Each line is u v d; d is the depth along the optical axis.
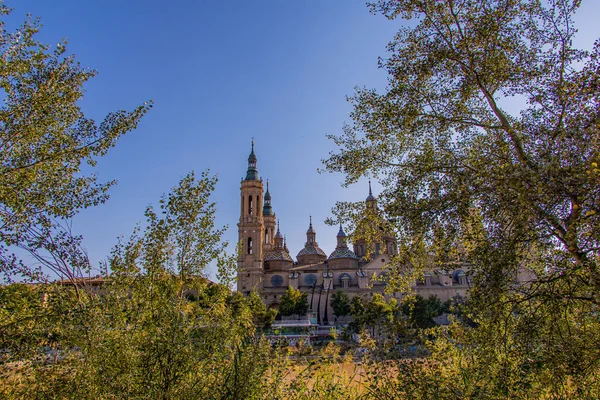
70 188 15.83
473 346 12.79
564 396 11.85
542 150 10.62
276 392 14.29
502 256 10.48
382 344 13.41
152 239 13.64
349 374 16.20
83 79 15.91
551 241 10.77
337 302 103.38
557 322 11.35
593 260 10.01
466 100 15.88
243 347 14.23
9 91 14.70
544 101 13.39
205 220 14.29
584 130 10.21
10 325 12.50
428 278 110.50
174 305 13.57
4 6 14.59
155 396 12.50
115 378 12.56
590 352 11.05
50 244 12.95
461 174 12.22
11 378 13.17
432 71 15.97
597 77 10.55
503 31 14.97
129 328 13.21
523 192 8.89
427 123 16.03
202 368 13.51
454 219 12.20
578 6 13.98
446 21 15.88
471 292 11.86
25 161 15.02
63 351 13.24
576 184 8.88
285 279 120.75
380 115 17.30
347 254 123.69
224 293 14.12
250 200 123.31
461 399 12.31
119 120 16.42
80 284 13.35
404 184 14.40
